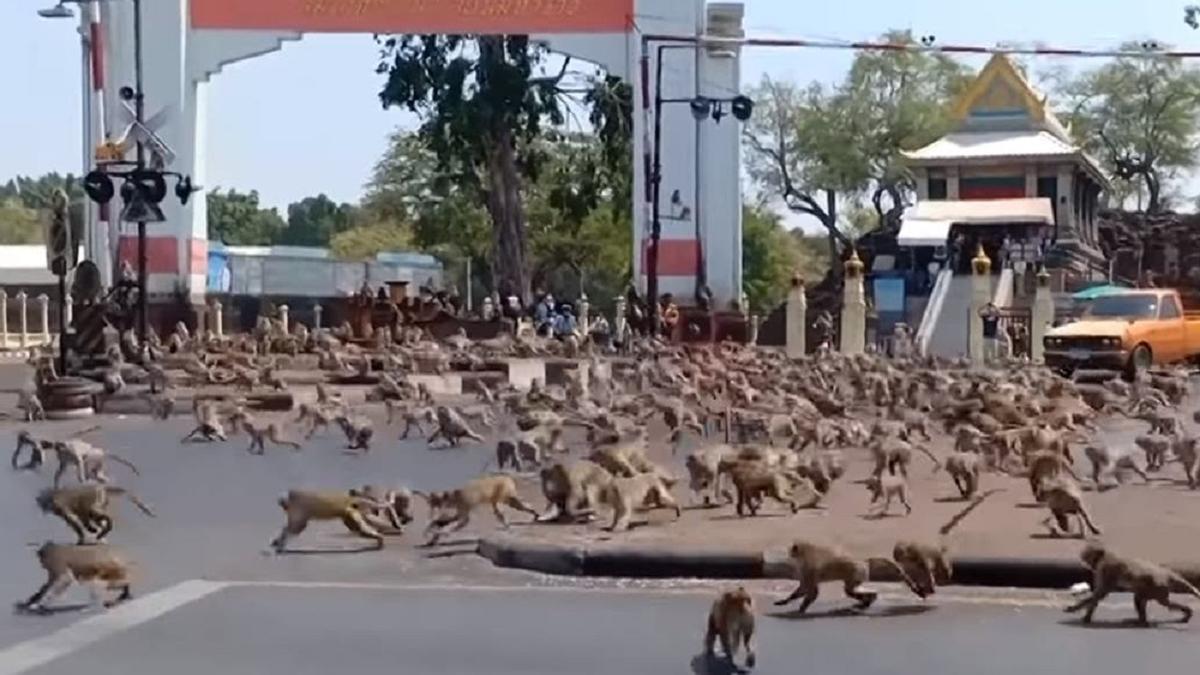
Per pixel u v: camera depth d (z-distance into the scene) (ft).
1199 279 252.01
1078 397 81.46
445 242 267.18
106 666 28.48
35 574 38.27
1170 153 293.43
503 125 182.29
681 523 42.93
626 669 28.25
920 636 30.83
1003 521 42.57
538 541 39.81
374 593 35.91
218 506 51.03
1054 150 225.15
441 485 56.24
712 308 148.97
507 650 29.86
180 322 139.44
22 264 248.32
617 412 72.90
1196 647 29.84
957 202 218.79
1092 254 227.40
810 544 33.83
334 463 64.34
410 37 176.24
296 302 198.39
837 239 281.74
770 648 29.73
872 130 277.44
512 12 151.02
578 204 195.62
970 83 256.93
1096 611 33.35
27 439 63.31
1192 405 92.02
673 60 149.79
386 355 105.60
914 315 184.55
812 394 79.56
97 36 143.33
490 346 118.52
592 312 224.53
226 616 33.22
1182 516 43.86
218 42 152.35
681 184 150.10
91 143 143.64
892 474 46.34
